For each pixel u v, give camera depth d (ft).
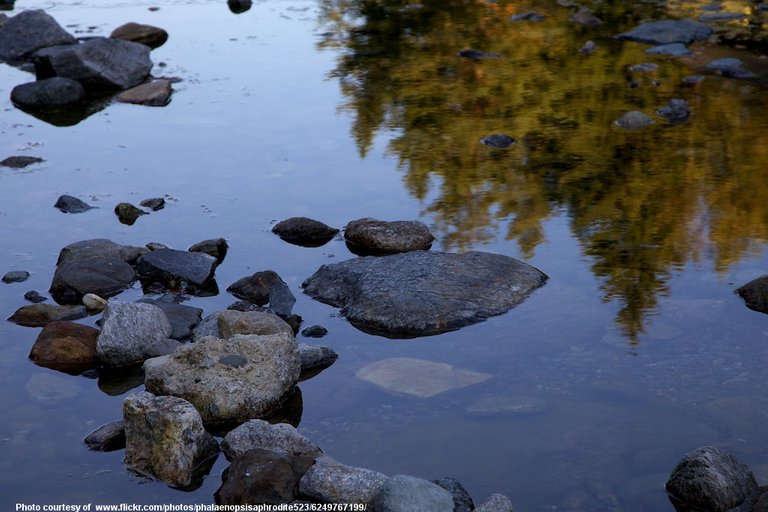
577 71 26.71
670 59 27.61
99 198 19.13
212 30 32.45
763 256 15.94
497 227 17.37
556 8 34.01
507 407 11.98
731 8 33.12
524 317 14.30
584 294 14.89
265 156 21.20
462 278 15.11
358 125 22.98
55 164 20.98
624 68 26.91
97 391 12.76
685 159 20.34
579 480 10.55
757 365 12.78
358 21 33.14
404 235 16.81
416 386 12.57
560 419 11.71
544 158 20.65
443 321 14.15
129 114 24.30
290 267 16.22
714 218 17.48
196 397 12.11
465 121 23.02
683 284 15.10
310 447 11.17
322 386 12.74
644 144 21.30
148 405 11.20
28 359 13.50
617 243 16.62
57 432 11.78
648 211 17.87
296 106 24.43
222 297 15.24
